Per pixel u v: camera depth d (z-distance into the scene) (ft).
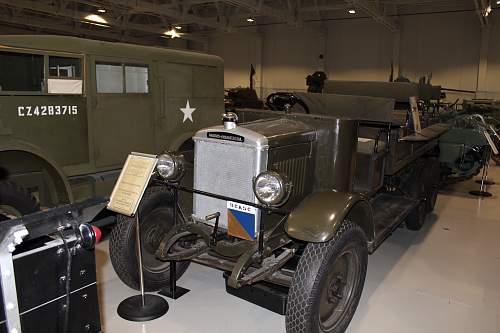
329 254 7.29
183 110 14.87
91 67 11.80
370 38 47.21
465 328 8.90
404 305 9.78
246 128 8.48
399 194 14.02
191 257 8.35
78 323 5.53
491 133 22.86
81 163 11.91
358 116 11.56
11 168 10.82
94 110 12.03
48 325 5.19
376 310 9.53
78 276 5.43
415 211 14.17
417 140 12.01
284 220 8.42
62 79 11.15
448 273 11.55
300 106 12.39
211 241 8.25
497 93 41.63
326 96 11.89
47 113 10.95
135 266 9.28
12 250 4.57
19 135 10.42
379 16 39.32
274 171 7.38
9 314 4.65
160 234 10.03
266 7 38.42
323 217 7.28
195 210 8.86
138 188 8.08
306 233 7.12
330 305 8.18
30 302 4.96
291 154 8.69
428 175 14.62
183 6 40.11
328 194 7.91
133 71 13.16
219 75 16.28
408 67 45.75
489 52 41.47
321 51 49.73
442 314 9.43
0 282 4.56
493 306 9.83
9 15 42.50
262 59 54.65
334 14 48.60
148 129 13.71
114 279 10.63
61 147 11.37
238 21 49.75
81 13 40.50
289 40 52.29
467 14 42.14
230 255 8.24
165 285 10.15
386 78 46.83
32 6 36.29
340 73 49.57
